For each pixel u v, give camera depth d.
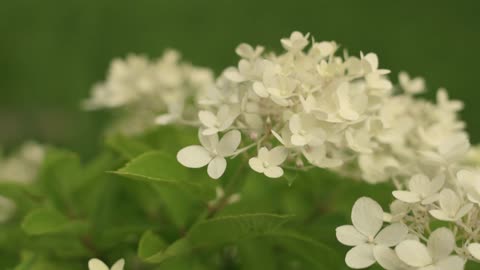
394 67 1.84
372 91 0.73
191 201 0.76
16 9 1.89
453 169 0.71
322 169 0.77
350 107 0.70
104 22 1.90
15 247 0.78
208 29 1.90
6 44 1.83
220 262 0.80
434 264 0.62
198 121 0.77
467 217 0.66
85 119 1.66
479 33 1.95
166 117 0.76
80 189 0.80
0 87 1.76
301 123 0.68
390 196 0.74
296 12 1.98
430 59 1.87
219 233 0.70
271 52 0.74
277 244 0.76
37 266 0.75
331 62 0.71
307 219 0.80
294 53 0.71
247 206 0.75
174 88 0.90
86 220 0.79
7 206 0.87
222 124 0.69
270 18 1.95
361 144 0.72
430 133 0.79
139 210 0.80
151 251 0.70
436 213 0.65
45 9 1.90
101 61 1.83
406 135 0.81
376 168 0.77
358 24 1.96
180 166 0.71
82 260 0.77
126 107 0.92
